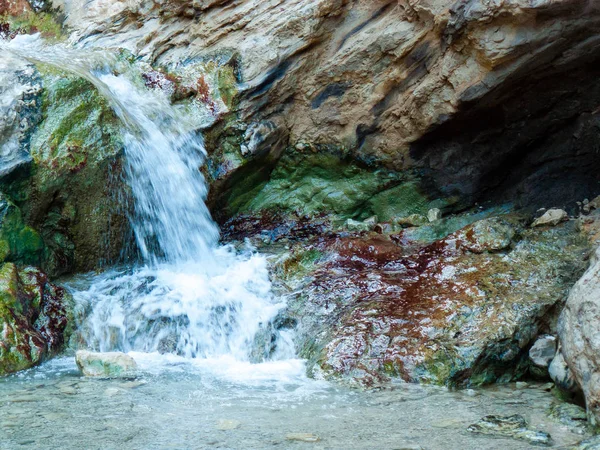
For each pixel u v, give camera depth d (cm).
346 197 431
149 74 438
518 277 326
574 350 237
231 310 345
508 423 235
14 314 312
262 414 246
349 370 293
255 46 426
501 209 406
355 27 416
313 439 222
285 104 434
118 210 383
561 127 393
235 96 421
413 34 388
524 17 331
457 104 375
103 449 211
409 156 414
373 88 410
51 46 480
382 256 374
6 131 350
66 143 365
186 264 396
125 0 488
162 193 400
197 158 417
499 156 405
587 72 364
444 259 351
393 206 427
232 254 400
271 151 429
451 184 413
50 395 263
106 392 268
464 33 356
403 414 248
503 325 296
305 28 417
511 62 350
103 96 383
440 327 302
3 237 336
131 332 340
